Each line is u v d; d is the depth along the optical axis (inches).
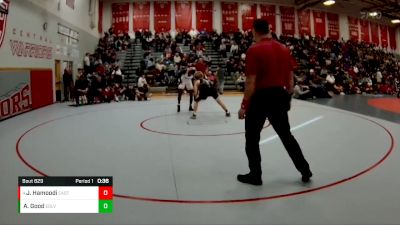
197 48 804.6
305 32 978.1
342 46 976.9
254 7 925.2
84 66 641.0
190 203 104.7
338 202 104.4
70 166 147.6
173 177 131.6
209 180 127.6
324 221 90.8
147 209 100.2
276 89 115.4
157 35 847.1
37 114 343.0
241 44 826.8
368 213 96.0
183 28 892.0
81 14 636.1
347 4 1018.1
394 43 1199.6
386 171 137.0
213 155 166.9
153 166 147.6
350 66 839.7
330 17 1020.5
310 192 113.4
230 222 90.8
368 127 248.7
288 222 90.4
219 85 639.1
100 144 194.4
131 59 789.2
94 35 760.3
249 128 120.0
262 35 120.9
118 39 844.6
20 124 275.4
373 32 1119.6
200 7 898.7
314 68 733.3
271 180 126.9
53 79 471.2
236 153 170.7
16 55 354.3
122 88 538.9
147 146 188.2
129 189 117.6
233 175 134.0
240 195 111.3
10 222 91.4
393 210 98.0
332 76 667.4
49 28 457.1
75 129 247.4
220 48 821.2
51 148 184.1
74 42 585.9
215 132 231.1
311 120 290.4
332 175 132.3
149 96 551.8
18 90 343.6
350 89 678.5
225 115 323.6
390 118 298.0
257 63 113.6
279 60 116.2
